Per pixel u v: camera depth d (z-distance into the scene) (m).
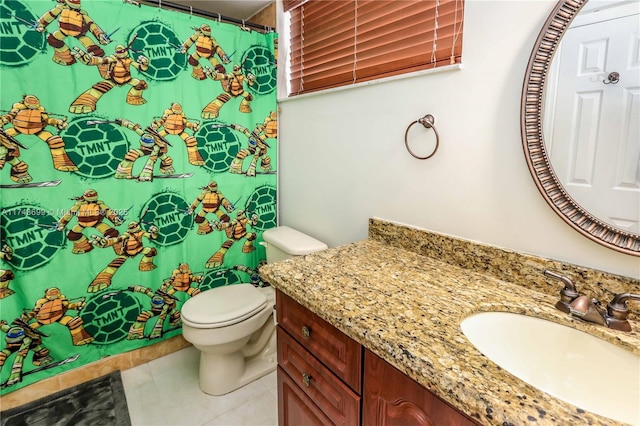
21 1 1.33
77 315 1.63
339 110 1.62
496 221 1.08
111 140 1.58
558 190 0.91
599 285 0.87
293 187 2.03
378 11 1.43
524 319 0.87
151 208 1.73
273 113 2.04
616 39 0.79
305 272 1.08
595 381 0.76
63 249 1.54
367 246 1.38
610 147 0.82
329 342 0.90
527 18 0.95
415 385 0.69
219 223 1.96
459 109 1.14
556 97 0.89
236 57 1.87
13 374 1.53
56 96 1.43
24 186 1.42
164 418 1.53
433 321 0.79
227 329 1.58
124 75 1.57
